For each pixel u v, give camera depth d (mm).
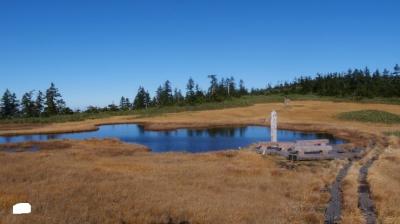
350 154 36531
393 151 36062
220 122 84938
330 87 149750
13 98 147125
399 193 19078
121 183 20672
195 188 21172
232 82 167500
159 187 20500
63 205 15672
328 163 32531
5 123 111312
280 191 21172
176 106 136875
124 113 127875
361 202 17547
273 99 136625
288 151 39375
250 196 19734
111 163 30500
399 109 98875
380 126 69688
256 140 57969
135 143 56406
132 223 14242
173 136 65812
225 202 17766
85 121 108188
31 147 50250
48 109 145750
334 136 61844
